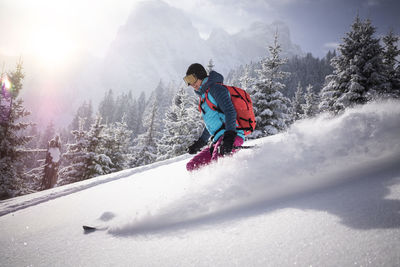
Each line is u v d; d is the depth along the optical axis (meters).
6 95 16.20
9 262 1.23
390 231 0.77
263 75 18.53
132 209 1.78
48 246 1.37
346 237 0.81
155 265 0.93
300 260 0.76
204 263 0.87
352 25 17.47
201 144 2.56
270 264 0.78
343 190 1.20
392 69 17.89
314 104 33.88
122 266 0.99
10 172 15.61
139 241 1.20
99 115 19.77
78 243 1.34
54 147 12.29
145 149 29.19
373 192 1.08
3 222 2.16
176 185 2.22
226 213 1.32
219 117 2.12
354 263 0.69
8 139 16.09
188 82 2.21
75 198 2.76
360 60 16.50
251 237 0.97
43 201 3.10
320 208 1.06
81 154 18.44
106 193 2.70
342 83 17.22
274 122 17.42
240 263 0.82
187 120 21.16
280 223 1.02
